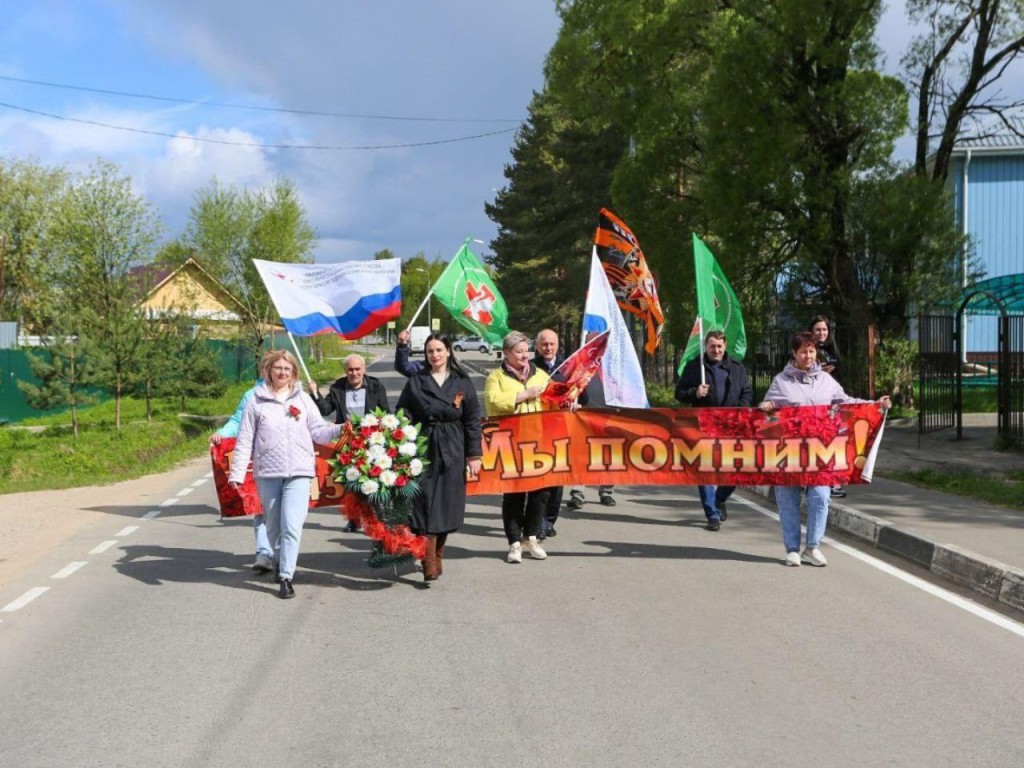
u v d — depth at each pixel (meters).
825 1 20.56
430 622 7.01
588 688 5.57
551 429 9.17
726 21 22.19
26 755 4.70
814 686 5.59
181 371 30.42
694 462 9.18
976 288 20.62
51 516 12.23
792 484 8.98
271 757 4.64
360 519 8.02
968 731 4.91
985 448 17.50
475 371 61.25
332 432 8.00
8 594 8.02
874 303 22.83
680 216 25.81
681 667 5.93
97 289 29.41
